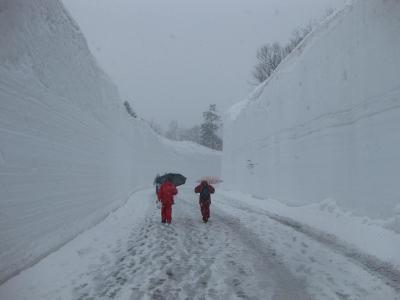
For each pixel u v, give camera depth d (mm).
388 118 10281
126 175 25109
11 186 6094
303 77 17188
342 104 13148
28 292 5402
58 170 8641
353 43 12500
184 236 10633
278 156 20406
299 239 10078
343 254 8258
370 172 10953
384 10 10672
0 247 5629
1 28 6012
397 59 10008
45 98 7906
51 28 8461
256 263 7516
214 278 6465
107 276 6551
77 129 10633
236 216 15320
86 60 12156
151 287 5961
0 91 5840
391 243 8406
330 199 13430
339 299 5398
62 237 8656
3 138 5891
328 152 14023
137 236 10578
